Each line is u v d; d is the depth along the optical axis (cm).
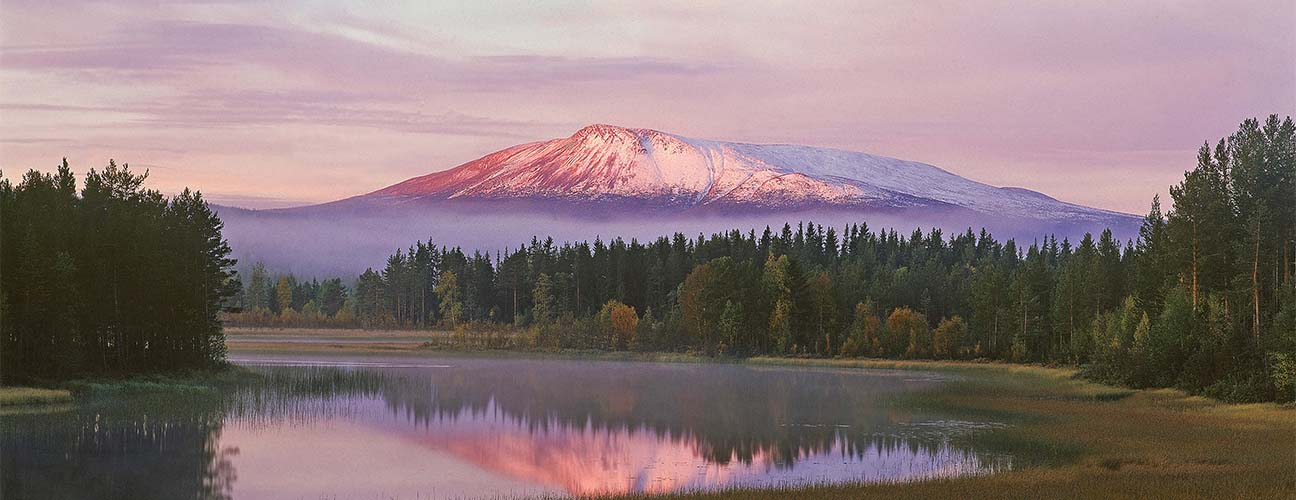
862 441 6956
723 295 18625
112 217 10538
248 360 15600
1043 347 15300
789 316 18362
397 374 12950
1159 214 13062
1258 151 12088
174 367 10894
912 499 4378
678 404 9519
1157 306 11562
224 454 6394
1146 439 6366
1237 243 11106
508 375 13162
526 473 5962
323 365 14550
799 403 9531
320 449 6669
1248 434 6525
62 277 9031
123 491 5328
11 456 6134
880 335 17138
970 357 15912
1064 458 5906
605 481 5697
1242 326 9481
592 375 13362
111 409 8088
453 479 5756
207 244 12356
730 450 6712
